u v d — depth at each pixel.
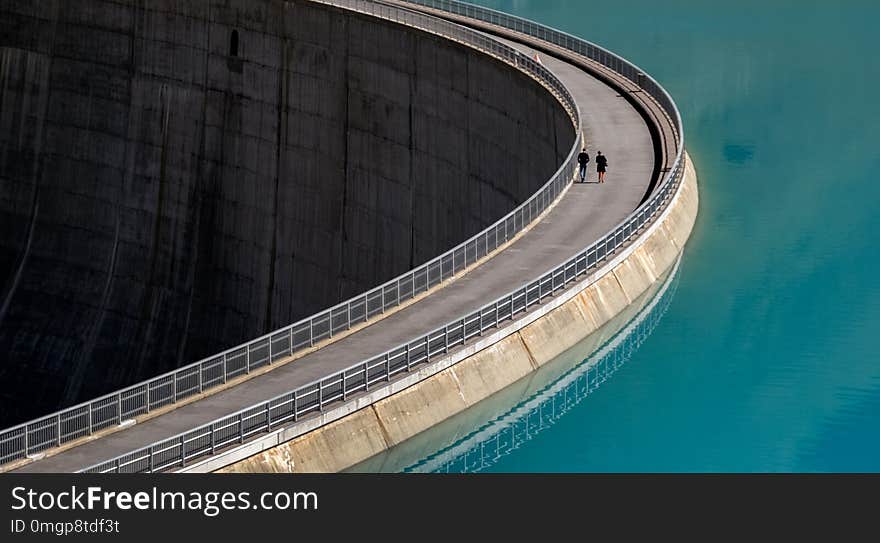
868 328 164.62
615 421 139.62
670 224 184.25
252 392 126.12
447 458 127.75
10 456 112.94
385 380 128.75
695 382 149.50
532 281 146.50
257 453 116.88
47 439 116.06
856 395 148.38
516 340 143.50
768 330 163.88
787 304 171.38
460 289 150.50
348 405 124.12
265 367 131.12
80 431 117.62
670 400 144.75
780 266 182.88
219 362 127.38
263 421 119.31
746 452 135.38
